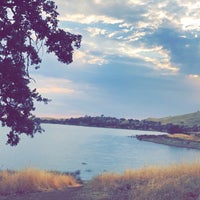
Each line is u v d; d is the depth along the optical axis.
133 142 196.25
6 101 15.65
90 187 17.94
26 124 16.23
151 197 12.59
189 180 13.27
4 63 14.73
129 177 17.78
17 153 92.44
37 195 17.14
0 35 14.80
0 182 18.38
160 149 157.00
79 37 17.06
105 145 151.62
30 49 15.80
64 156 92.94
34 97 16.23
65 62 17.08
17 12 15.36
